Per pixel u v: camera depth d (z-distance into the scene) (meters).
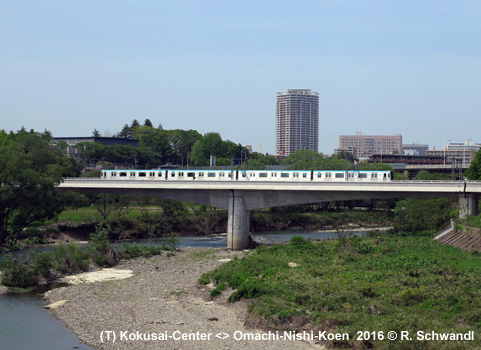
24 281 84.06
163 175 135.88
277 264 88.12
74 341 59.66
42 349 57.34
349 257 92.44
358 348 52.62
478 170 168.00
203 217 165.38
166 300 74.00
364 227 176.50
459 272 76.31
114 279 88.31
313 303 64.75
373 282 73.31
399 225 134.38
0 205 119.50
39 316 68.75
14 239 117.06
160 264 100.81
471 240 99.06
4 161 120.19
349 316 59.53
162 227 154.12
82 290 80.00
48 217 129.50
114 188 136.62
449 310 61.06
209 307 69.75
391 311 61.19
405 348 51.34
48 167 131.75
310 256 96.12
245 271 83.44
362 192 119.31
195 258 106.94
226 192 128.38
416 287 69.69
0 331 62.97
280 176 127.50
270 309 62.88
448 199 151.00
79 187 135.62
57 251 95.94
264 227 170.62
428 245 102.31
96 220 149.12
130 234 146.12
